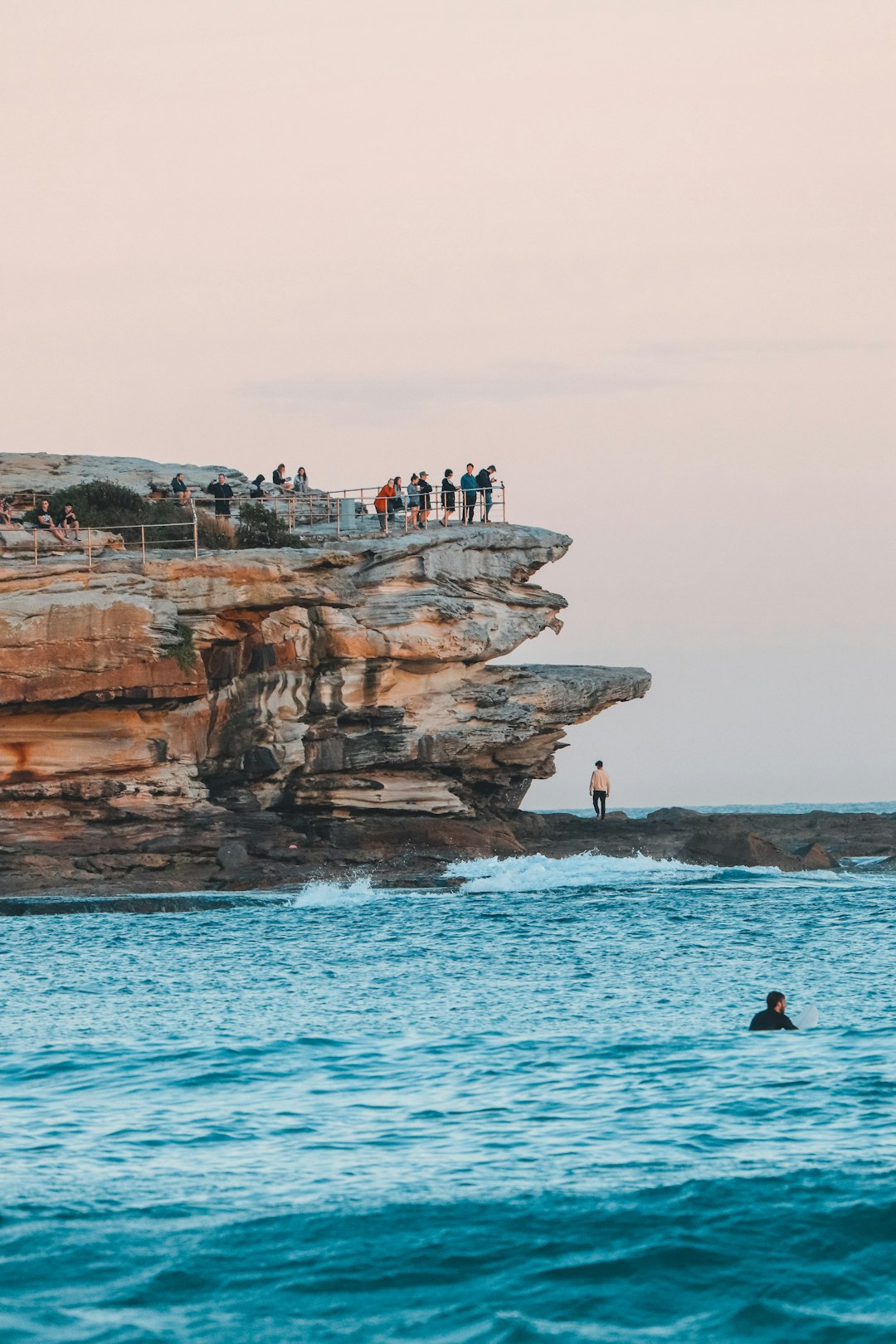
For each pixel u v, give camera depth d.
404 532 82.25
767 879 73.75
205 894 65.31
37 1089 29.03
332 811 74.44
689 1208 20.83
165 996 40.91
